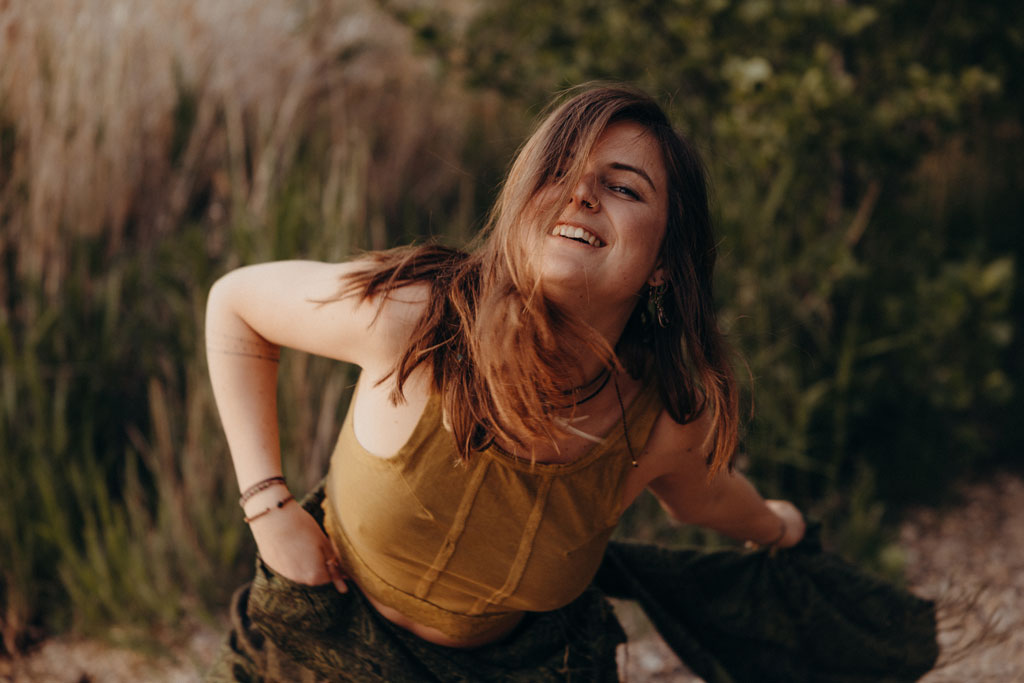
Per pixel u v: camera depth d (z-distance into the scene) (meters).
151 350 3.13
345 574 1.51
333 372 2.84
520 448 1.32
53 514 2.64
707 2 3.09
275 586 1.45
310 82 4.12
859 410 3.33
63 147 3.13
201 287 2.87
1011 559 3.17
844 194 3.54
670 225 1.32
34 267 2.98
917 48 3.40
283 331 1.39
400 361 1.28
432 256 1.38
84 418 2.90
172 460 2.87
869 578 1.92
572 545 1.42
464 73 3.64
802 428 3.15
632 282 1.26
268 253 2.91
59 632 2.65
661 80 3.40
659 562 1.90
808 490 3.44
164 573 2.70
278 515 1.42
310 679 1.51
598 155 1.24
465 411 1.27
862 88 3.40
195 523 2.81
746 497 1.66
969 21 3.31
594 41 3.38
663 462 1.46
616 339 1.37
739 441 1.60
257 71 4.04
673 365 1.40
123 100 3.43
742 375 2.99
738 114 3.13
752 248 3.21
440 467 1.31
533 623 1.58
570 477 1.35
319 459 2.81
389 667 1.48
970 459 3.64
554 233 1.23
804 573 1.89
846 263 3.22
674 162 1.29
